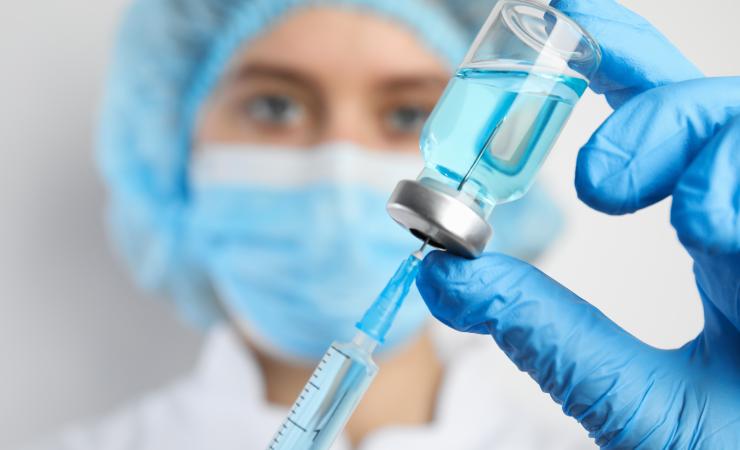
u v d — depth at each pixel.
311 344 1.61
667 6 1.69
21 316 1.83
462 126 0.71
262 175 1.57
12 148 1.81
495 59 0.73
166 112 1.71
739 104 0.78
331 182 1.52
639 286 1.78
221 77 1.61
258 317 1.61
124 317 1.86
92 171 1.83
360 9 1.52
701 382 0.83
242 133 1.59
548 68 0.71
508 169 0.71
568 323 0.80
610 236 1.78
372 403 1.63
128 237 1.82
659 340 1.78
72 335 1.85
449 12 1.55
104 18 1.81
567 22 0.73
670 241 1.78
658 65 0.86
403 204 0.69
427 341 1.68
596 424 0.82
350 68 1.52
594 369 0.80
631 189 0.76
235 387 1.65
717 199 0.68
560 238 1.76
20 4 1.80
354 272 1.54
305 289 1.56
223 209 1.59
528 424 1.71
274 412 1.64
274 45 1.53
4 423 1.83
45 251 1.83
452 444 1.61
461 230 0.69
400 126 1.56
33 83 1.81
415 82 1.54
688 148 0.77
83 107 1.82
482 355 1.75
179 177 1.76
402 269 0.77
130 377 1.87
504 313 0.80
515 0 0.76
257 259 1.58
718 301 0.82
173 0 1.60
